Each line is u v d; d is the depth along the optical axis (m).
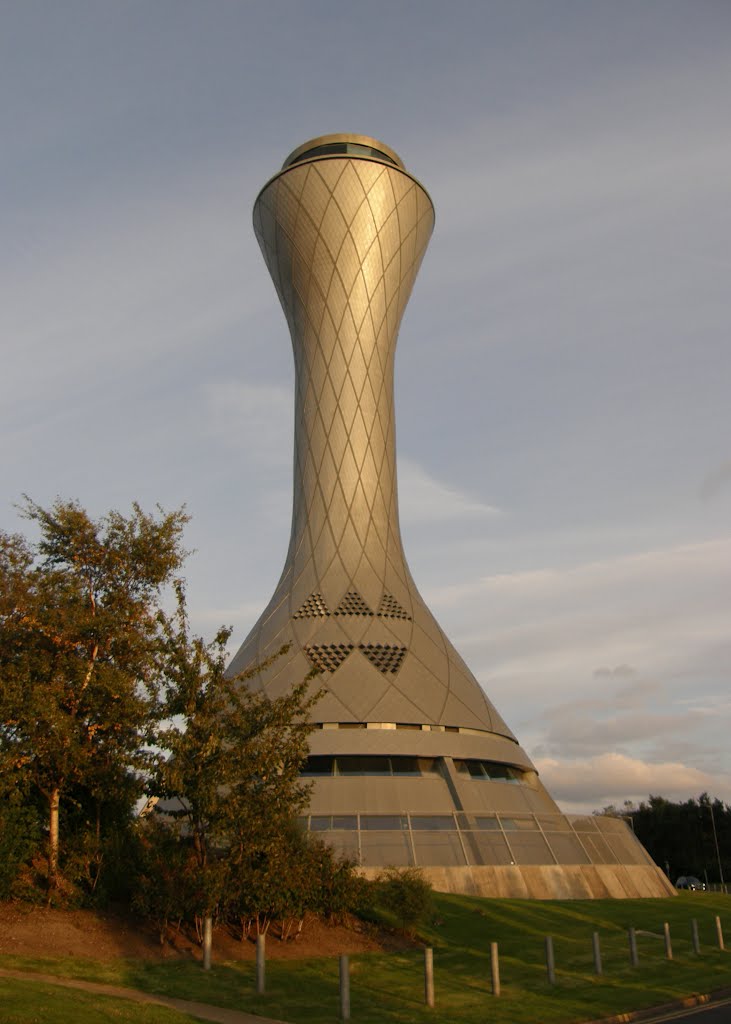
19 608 24.62
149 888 22.23
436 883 36.03
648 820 107.62
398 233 62.53
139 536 26.64
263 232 64.81
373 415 60.94
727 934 30.27
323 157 61.34
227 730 23.42
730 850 101.31
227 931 23.72
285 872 22.42
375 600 55.50
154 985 18.59
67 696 23.64
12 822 22.25
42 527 26.42
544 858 39.69
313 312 62.16
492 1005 18.62
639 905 36.50
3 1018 13.84
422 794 43.41
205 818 22.38
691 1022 17.53
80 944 20.73
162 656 23.81
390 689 49.66
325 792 42.53
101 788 23.47
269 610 57.66
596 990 20.66
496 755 48.62
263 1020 16.55
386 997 19.08
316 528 58.91
